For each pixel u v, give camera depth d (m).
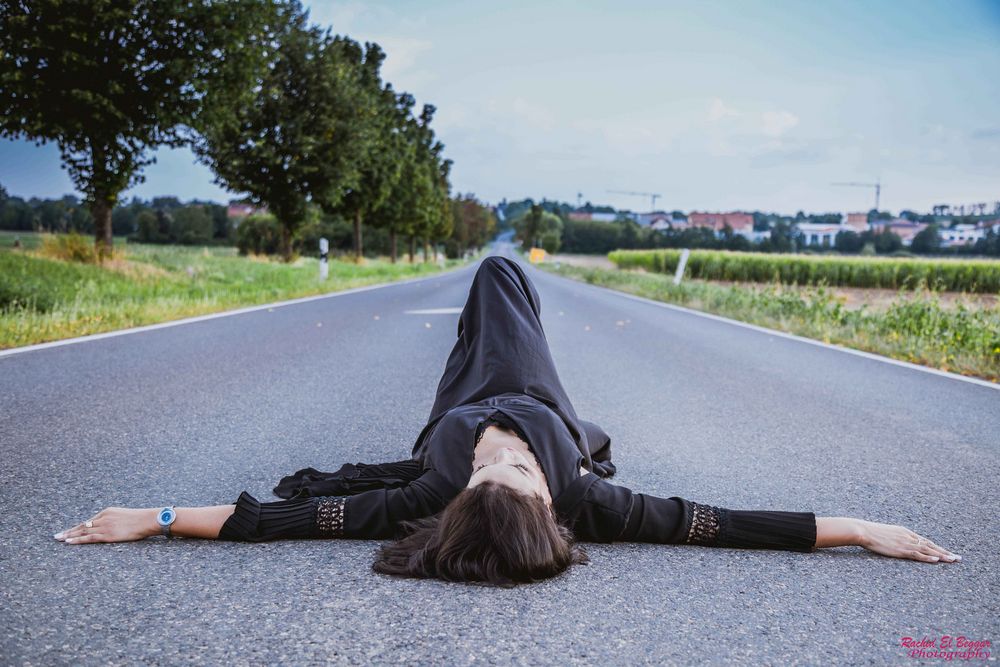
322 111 29.89
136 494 3.41
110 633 2.12
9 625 2.15
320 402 5.67
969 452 4.54
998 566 2.78
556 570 2.47
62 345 8.27
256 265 23.36
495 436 2.79
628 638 2.16
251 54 17.58
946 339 9.39
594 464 3.85
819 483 3.85
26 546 2.77
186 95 17.03
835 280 36.06
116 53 15.93
